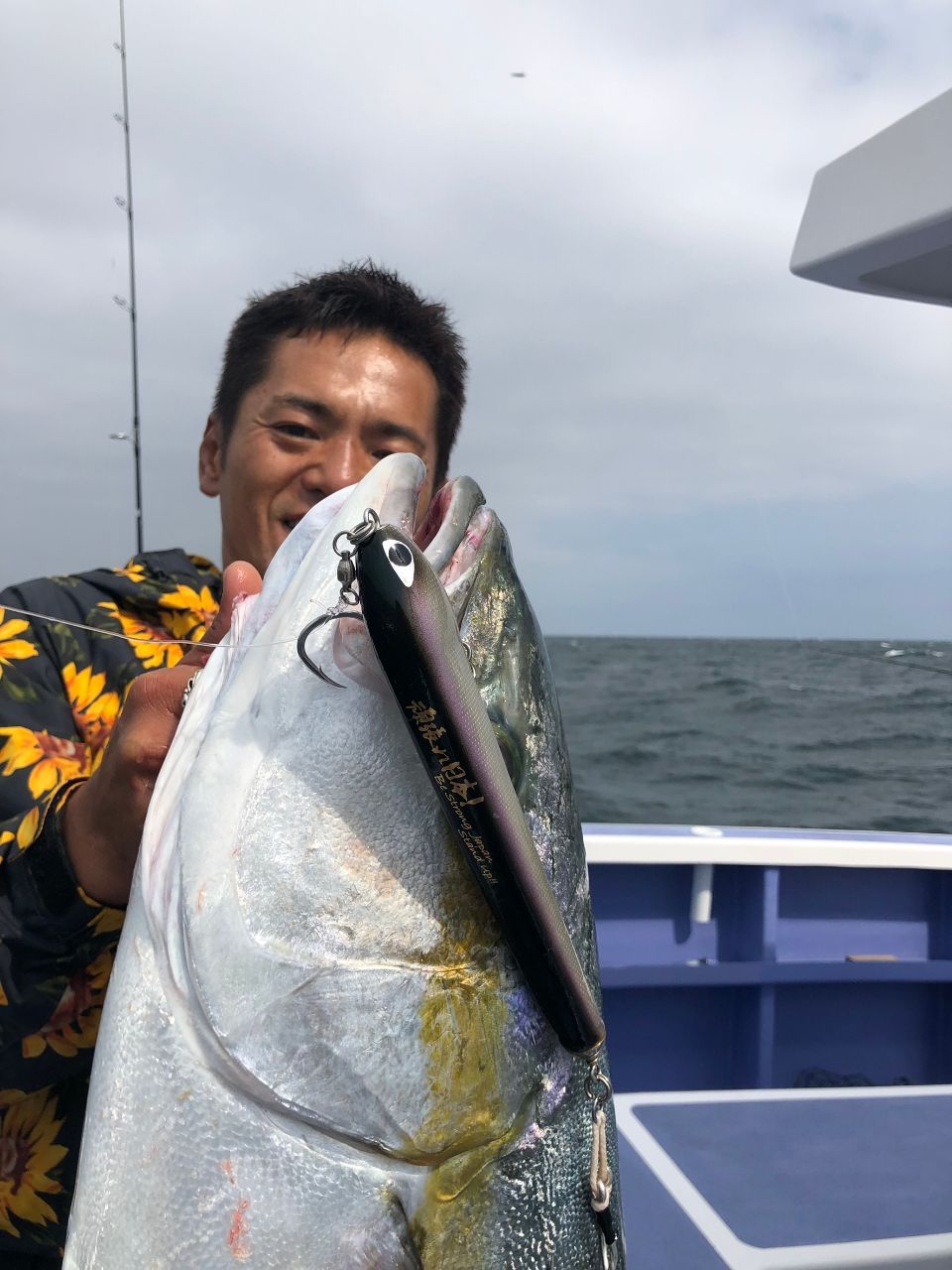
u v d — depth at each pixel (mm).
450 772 720
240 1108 749
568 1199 839
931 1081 3107
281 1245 736
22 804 1190
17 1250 1257
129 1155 747
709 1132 2059
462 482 969
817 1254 1622
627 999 2967
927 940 3215
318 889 765
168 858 786
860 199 1442
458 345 1701
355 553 731
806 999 3061
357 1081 752
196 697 845
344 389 1470
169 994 765
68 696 1359
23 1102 1249
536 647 929
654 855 2840
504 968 810
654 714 23281
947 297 1634
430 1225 762
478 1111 785
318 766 782
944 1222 1733
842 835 3082
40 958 931
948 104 1280
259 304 1540
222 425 1618
